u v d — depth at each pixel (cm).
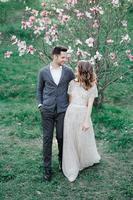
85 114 631
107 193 591
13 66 1295
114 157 705
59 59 607
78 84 630
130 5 946
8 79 1173
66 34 901
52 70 616
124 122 838
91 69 623
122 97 1043
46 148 619
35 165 672
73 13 888
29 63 1326
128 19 1502
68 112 625
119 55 909
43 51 912
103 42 901
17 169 661
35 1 1744
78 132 632
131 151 726
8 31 1572
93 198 579
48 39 841
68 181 623
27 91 1088
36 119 876
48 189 602
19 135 799
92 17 875
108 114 884
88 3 881
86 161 651
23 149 739
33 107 962
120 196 582
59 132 628
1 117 900
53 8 893
